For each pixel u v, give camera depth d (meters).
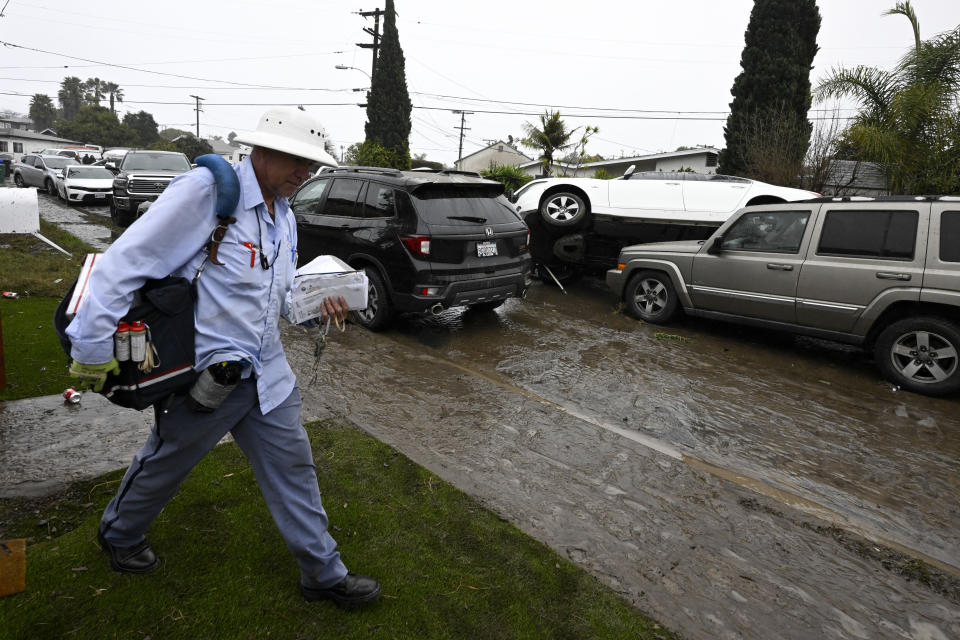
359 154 24.78
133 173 12.62
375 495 3.09
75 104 92.62
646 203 8.62
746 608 2.55
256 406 2.08
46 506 2.77
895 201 5.64
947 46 10.08
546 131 24.12
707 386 5.37
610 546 2.90
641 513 3.22
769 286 6.33
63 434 3.44
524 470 3.59
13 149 61.16
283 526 2.15
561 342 6.48
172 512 2.74
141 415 3.76
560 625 2.32
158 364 1.82
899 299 5.46
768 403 5.05
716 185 8.45
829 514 3.38
